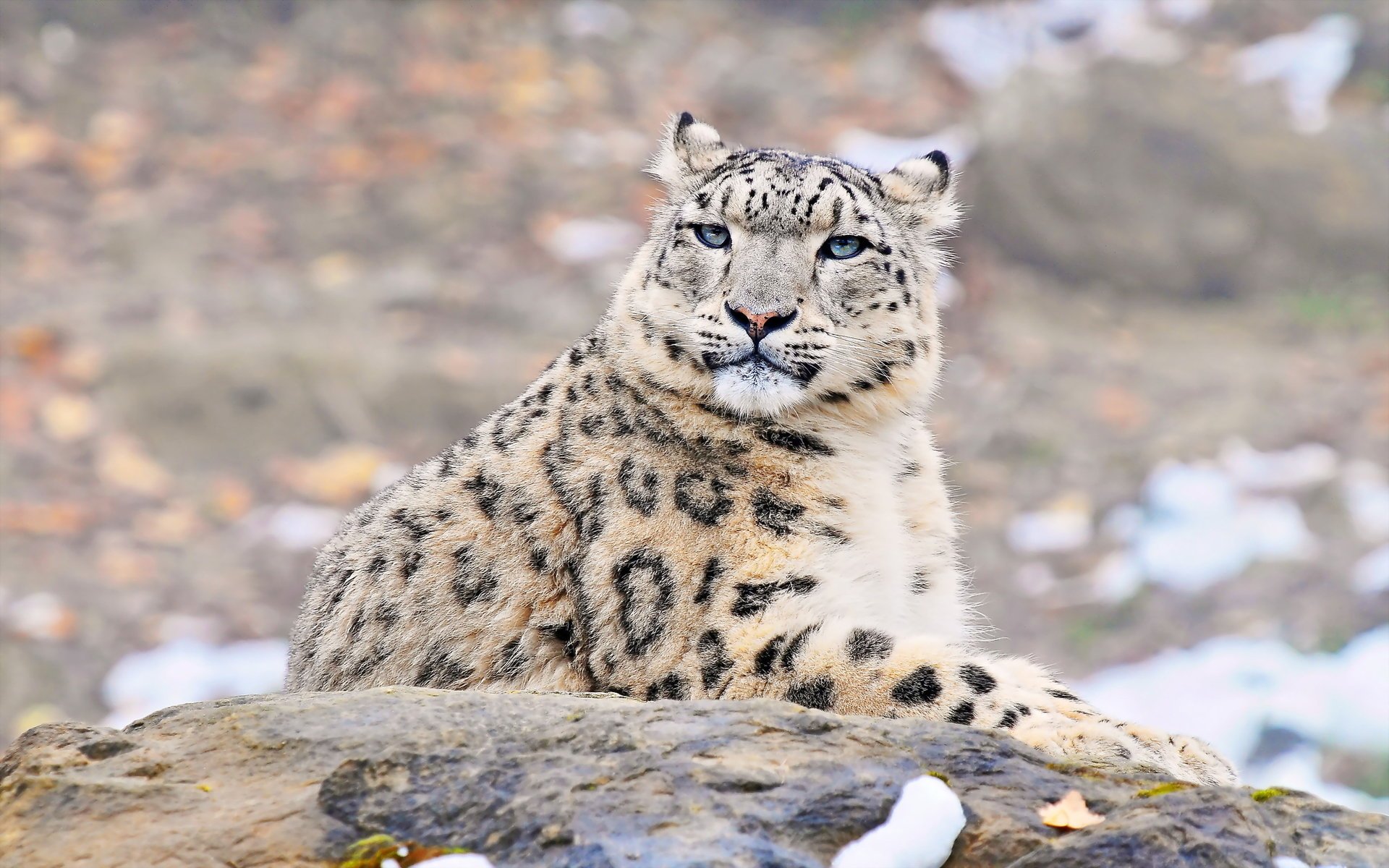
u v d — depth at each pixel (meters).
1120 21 47.44
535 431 11.27
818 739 7.63
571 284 36.44
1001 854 6.95
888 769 7.34
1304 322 35.97
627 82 45.22
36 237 36.38
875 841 6.90
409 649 10.96
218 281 35.38
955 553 12.16
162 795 7.54
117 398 31.17
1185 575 27.38
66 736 8.09
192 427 30.89
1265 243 37.12
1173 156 37.66
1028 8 48.31
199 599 26.88
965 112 43.69
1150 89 38.34
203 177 39.19
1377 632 25.14
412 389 31.78
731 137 42.66
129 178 39.00
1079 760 7.66
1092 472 30.66
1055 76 38.84
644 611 10.39
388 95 43.12
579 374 11.46
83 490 29.19
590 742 7.58
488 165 40.56
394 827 7.16
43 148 39.47
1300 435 31.42
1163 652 25.55
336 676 11.30
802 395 11.09
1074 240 37.31
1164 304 37.06
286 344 32.19
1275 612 26.00
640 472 10.79
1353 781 21.84
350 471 30.12
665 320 11.24
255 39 44.81
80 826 7.37
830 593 10.41
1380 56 42.66
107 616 26.16
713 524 10.58
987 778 7.40
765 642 10.02
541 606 10.75
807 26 49.09
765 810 7.05
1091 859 6.62
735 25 49.00
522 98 43.59
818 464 10.96
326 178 39.50
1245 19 46.09
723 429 10.98
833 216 11.36
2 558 27.12
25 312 33.31
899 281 11.68
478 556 10.96
